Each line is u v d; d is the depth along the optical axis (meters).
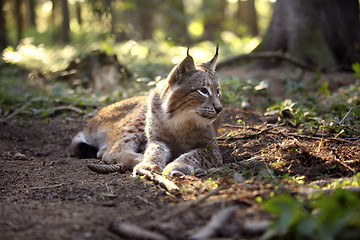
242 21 31.73
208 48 22.72
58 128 9.14
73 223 3.81
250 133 7.32
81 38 17.20
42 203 4.59
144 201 4.49
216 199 3.99
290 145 6.15
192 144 6.53
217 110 6.11
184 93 6.16
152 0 26.17
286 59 13.27
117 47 16.62
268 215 3.57
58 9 32.25
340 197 3.45
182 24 28.34
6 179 5.87
